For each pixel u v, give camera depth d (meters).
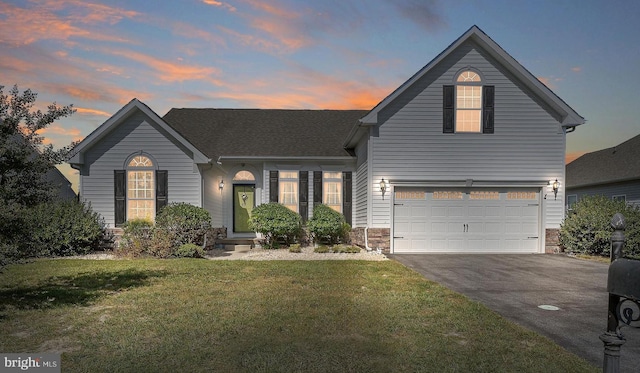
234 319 6.03
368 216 15.30
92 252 14.66
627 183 22.05
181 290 8.07
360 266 11.37
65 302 7.08
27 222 6.55
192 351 4.78
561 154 15.41
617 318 3.22
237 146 18.27
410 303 7.08
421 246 15.37
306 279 9.34
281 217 15.44
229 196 18.22
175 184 15.38
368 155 15.37
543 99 15.41
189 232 14.05
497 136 15.38
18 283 8.81
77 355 4.66
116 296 7.56
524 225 15.50
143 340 5.16
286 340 5.16
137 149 15.34
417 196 15.43
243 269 10.72
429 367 4.39
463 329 5.70
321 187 17.98
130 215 15.30
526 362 4.55
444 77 15.39
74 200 14.92
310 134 19.45
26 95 6.62
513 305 7.43
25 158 6.48
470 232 15.43
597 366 4.60
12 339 5.21
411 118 15.33
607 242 14.34
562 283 9.52
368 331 5.53
